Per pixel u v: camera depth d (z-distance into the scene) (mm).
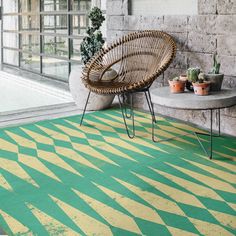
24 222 2350
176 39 4293
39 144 3686
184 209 2498
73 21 6277
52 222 2352
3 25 8422
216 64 3686
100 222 2354
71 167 3166
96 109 4848
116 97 5355
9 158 3340
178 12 4270
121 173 3051
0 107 5230
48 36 6988
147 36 4281
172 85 3598
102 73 4289
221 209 2494
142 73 4316
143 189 2779
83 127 4207
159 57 4180
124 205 2557
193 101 3275
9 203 2576
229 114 3912
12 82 7180
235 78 3818
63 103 5258
